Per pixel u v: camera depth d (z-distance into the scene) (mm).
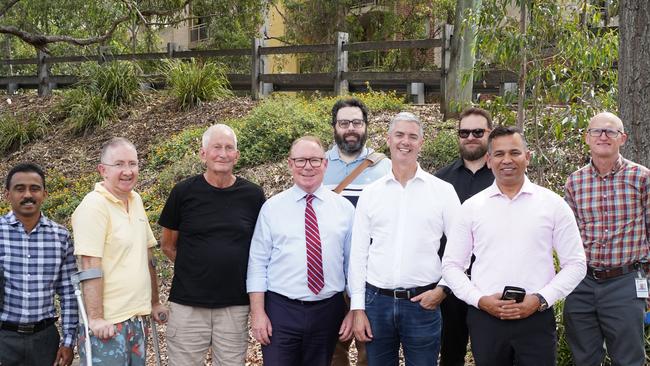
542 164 6672
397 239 4148
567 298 4602
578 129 6570
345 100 4980
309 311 4234
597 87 6375
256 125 9977
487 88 10312
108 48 14922
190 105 12570
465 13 7266
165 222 4453
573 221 3865
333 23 17484
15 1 13133
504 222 3855
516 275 3811
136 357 4266
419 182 4211
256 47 12773
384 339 4203
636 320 4375
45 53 15938
